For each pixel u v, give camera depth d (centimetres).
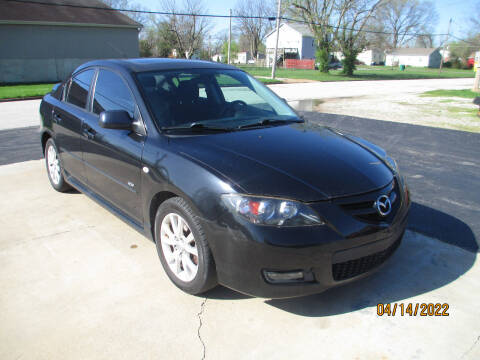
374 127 917
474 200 456
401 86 2741
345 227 234
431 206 438
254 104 368
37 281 295
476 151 685
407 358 224
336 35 4088
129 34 3209
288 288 233
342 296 279
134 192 312
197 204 246
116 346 232
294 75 3866
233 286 246
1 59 2648
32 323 251
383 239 250
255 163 254
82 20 2947
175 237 279
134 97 323
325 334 242
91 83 391
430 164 604
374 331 245
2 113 1201
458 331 245
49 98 480
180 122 310
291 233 226
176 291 284
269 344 234
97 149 354
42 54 2809
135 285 291
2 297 277
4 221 398
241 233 229
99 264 319
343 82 3175
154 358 223
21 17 2678
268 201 229
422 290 286
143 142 300
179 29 5259
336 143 309
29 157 650
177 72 359
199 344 234
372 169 276
